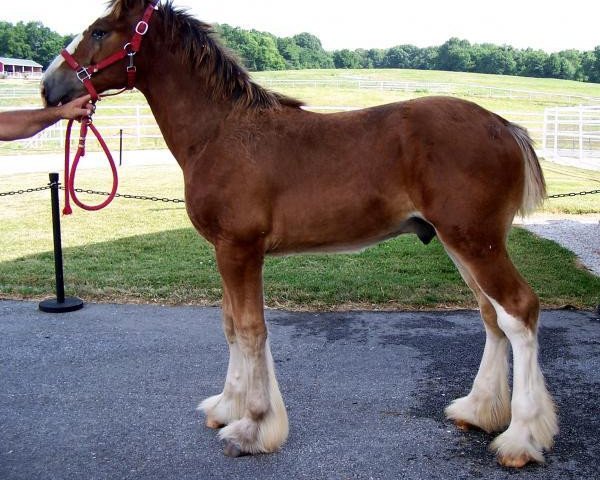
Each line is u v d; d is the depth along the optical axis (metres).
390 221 3.00
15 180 12.36
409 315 5.15
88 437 3.27
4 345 4.53
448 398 3.70
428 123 2.87
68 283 5.92
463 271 3.22
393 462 3.02
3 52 62.09
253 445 3.09
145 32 3.12
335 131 2.99
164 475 2.93
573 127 24.62
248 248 2.99
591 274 6.26
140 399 3.71
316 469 2.97
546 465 2.97
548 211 9.55
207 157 3.04
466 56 74.69
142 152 18.66
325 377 4.00
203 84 3.12
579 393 3.73
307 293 5.61
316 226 2.98
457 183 2.82
